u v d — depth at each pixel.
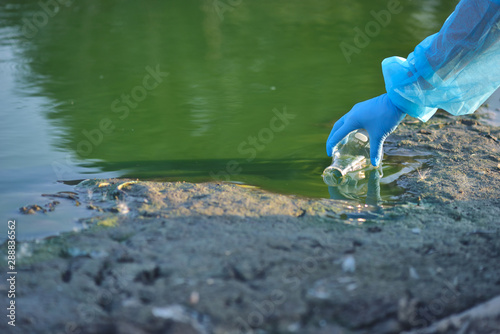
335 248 3.50
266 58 8.05
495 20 3.78
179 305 2.93
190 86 7.04
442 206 4.18
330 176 4.83
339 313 2.87
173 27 9.55
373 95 6.67
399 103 4.34
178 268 3.26
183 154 5.29
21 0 11.46
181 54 8.23
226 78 7.31
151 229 3.79
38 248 3.58
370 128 4.56
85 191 4.52
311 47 8.49
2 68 7.64
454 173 4.75
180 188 4.53
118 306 2.94
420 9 10.38
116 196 4.40
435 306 2.90
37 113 6.23
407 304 2.90
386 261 3.33
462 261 3.33
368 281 3.11
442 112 6.23
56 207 4.23
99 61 7.96
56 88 6.98
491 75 4.11
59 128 5.87
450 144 5.37
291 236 3.67
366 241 3.61
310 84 7.08
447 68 4.05
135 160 5.17
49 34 9.23
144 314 2.87
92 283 3.17
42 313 2.90
